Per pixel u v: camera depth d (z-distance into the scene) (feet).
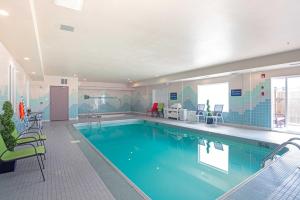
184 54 17.80
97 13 9.27
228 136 19.29
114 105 48.57
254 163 13.99
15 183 8.35
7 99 13.28
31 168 10.17
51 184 8.24
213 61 21.06
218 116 27.55
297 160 8.11
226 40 13.64
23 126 20.17
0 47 11.37
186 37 12.94
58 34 12.16
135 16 9.65
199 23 10.58
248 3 8.35
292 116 24.59
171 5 8.52
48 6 8.45
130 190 7.70
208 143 20.08
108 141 21.35
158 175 11.92
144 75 33.06
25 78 23.22
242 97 24.66
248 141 17.46
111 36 12.67
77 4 8.26
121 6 8.58
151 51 16.69
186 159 15.12
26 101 25.00
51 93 32.09
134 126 30.86
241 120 24.85
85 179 8.77
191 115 30.63
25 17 7.96
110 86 46.70
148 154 16.52
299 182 5.96
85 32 11.91
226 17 9.82
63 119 32.99
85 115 41.34
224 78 26.91
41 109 31.27
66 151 13.57
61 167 10.34
